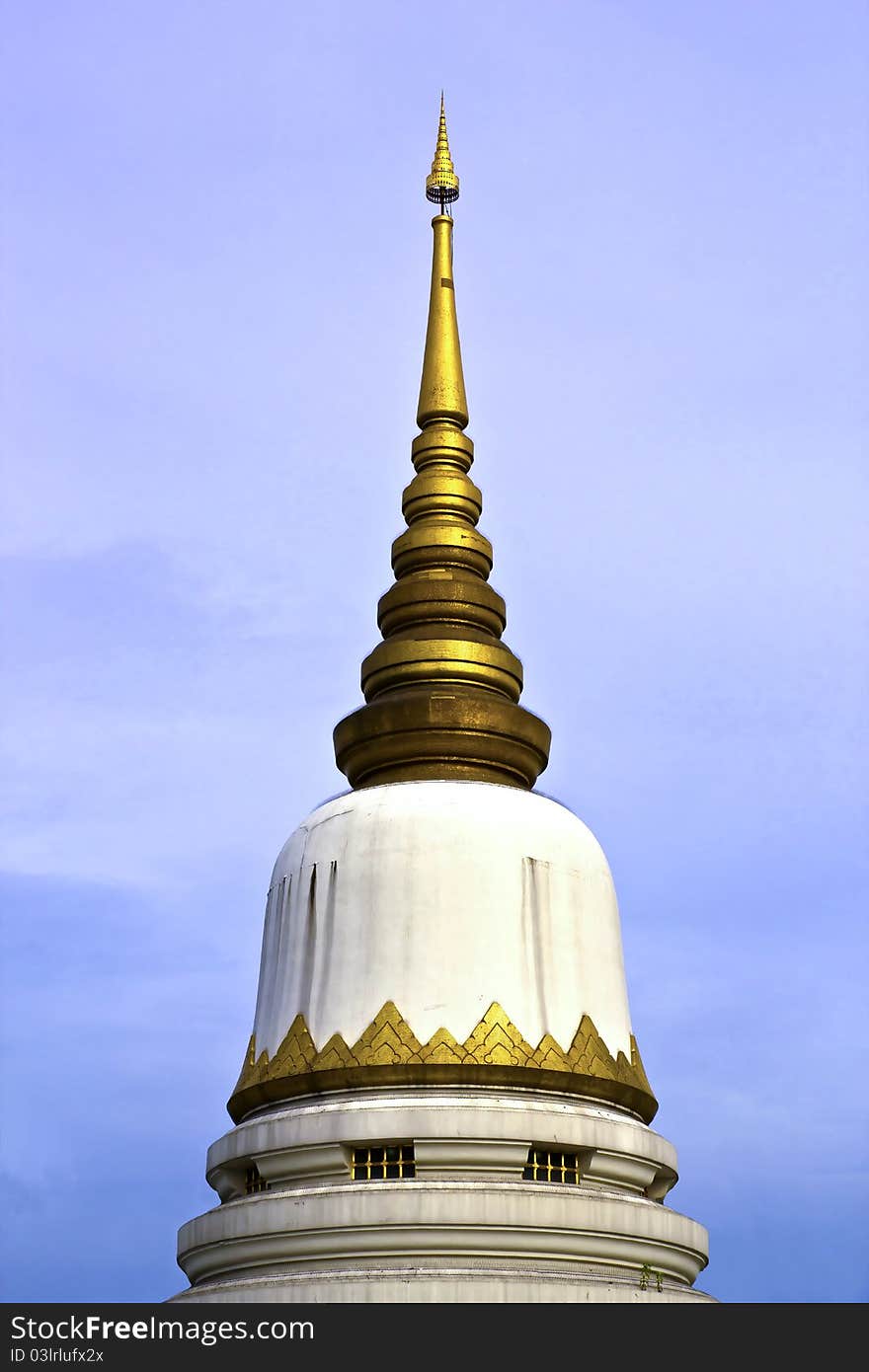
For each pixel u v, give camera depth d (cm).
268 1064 4222
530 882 4256
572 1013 4172
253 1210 3906
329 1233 3806
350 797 4441
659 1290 3769
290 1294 3656
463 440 4997
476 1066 3981
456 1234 3759
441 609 4716
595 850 4500
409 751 4525
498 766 4562
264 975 4441
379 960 4144
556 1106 4019
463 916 4162
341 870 4297
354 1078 4031
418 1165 3891
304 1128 3969
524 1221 3772
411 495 4928
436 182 5209
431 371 5047
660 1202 4341
